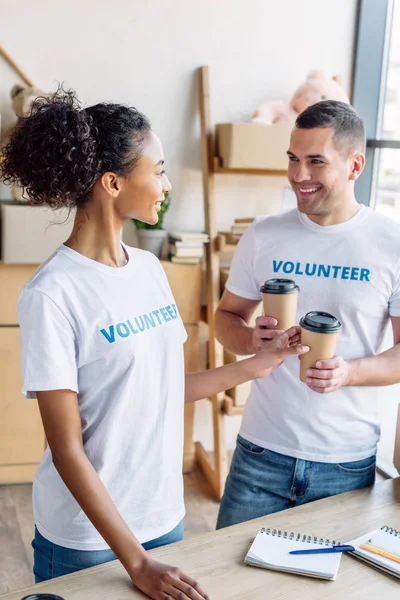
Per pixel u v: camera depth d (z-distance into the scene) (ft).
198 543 4.55
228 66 11.34
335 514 5.03
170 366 4.72
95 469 4.48
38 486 4.77
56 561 4.59
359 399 5.92
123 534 4.04
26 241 9.94
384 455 11.85
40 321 4.13
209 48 11.19
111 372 4.39
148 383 4.54
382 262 5.81
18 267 10.24
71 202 4.41
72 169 4.18
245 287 6.50
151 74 11.03
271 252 6.16
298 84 11.71
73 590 3.98
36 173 4.24
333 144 5.66
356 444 5.98
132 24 10.78
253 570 4.25
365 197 12.34
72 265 4.37
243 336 6.31
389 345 11.68
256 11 11.27
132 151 4.36
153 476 4.65
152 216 4.58
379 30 11.74
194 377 5.28
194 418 12.14
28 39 10.40
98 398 4.44
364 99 11.99
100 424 4.45
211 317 11.19
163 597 3.83
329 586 4.11
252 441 6.19
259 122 10.80
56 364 4.11
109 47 10.76
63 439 4.16
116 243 4.58
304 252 6.00
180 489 4.93
